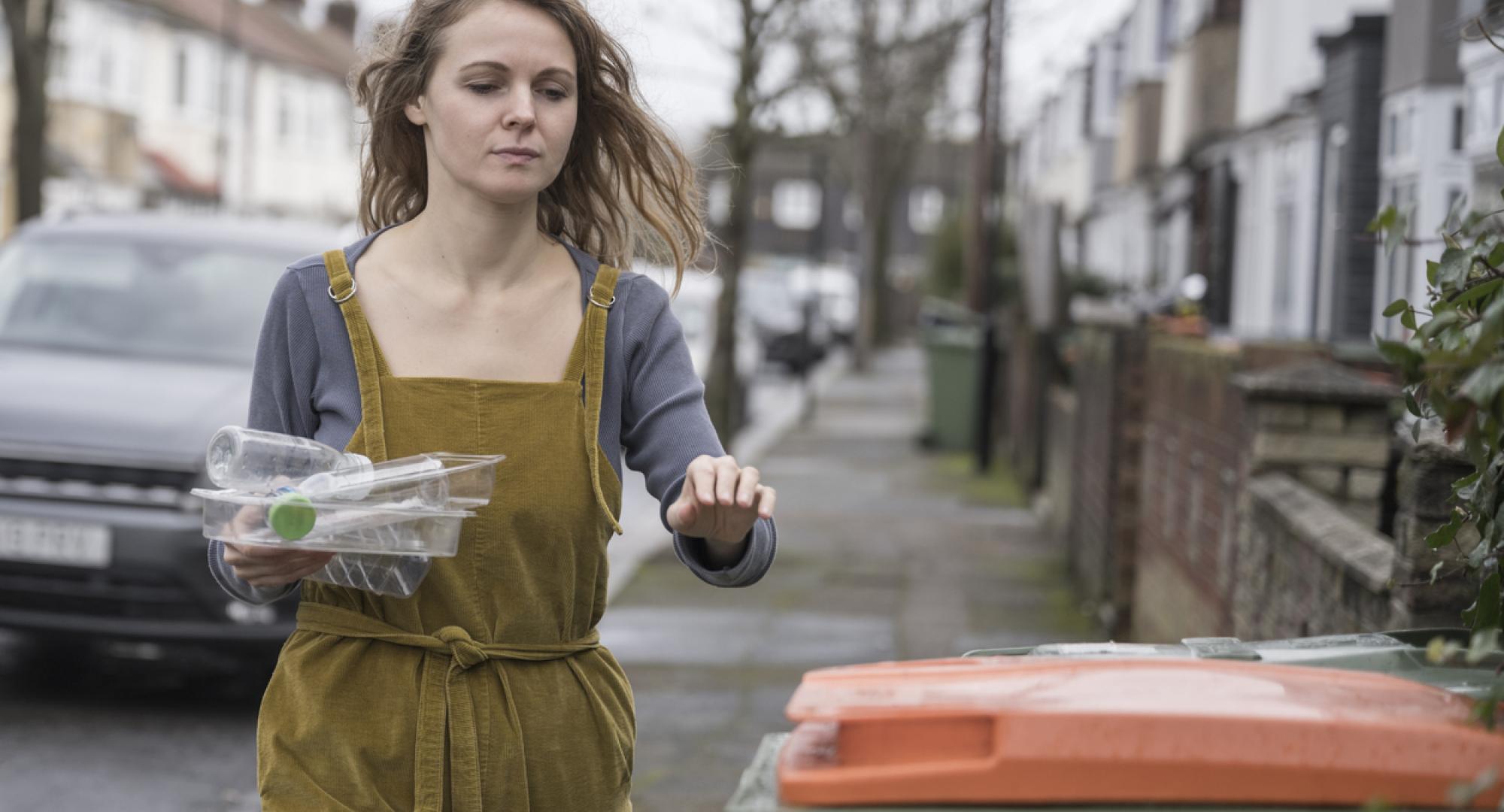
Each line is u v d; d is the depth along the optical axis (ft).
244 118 158.10
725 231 37.68
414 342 8.34
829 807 5.11
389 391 8.19
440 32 8.26
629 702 8.85
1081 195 133.80
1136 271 102.78
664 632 27.04
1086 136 129.39
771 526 8.03
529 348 8.43
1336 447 17.28
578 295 8.64
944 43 69.26
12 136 48.24
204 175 156.35
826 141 51.06
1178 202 87.66
